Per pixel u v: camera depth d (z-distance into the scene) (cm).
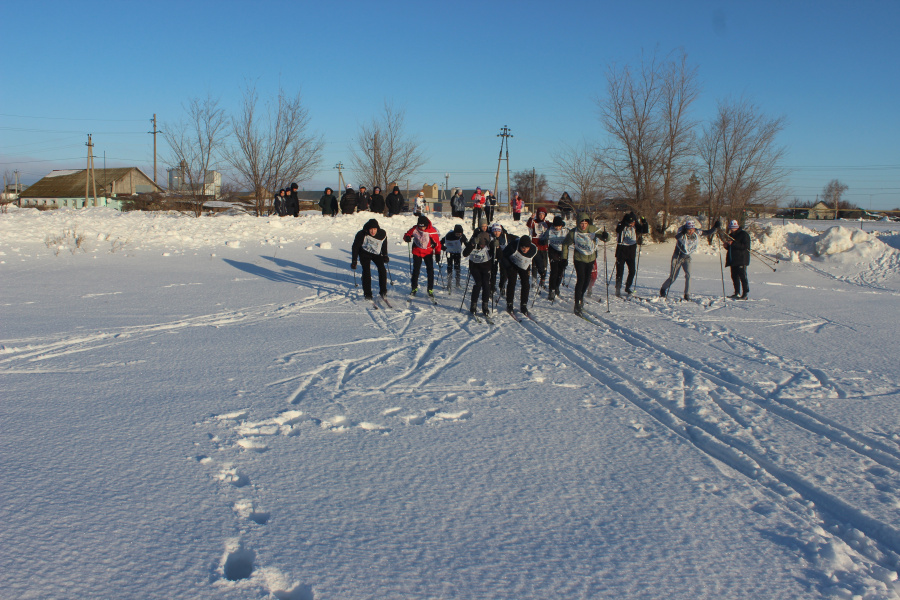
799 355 740
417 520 312
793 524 325
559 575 268
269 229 1975
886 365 693
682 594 257
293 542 284
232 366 607
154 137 4956
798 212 5616
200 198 3069
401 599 245
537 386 580
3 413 440
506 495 346
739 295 1273
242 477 352
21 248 1465
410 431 445
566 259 1074
